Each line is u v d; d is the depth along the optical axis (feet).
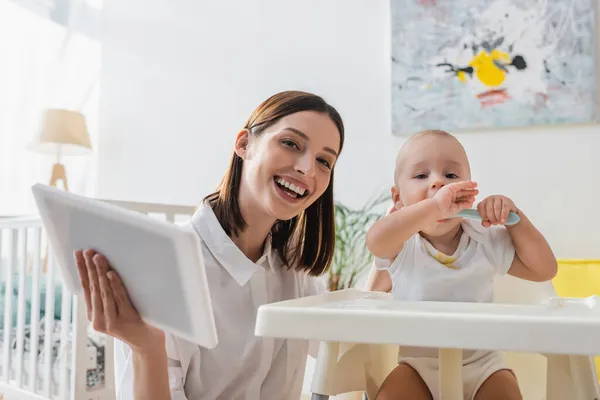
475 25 6.46
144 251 1.77
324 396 2.26
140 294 1.96
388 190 6.80
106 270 1.98
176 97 8.17
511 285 3.15
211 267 2.85
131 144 8.38
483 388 2.64
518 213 2.66
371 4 7.11
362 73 7.09
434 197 2.58
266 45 7.68
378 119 6.95
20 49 8.20
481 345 1.61
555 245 6.09
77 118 7.84
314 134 2.72
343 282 6.61
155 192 8.19
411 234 2.59
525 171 6.25
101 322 2.08
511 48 6.30
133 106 8.41
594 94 5.98
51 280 5.07
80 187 8.59
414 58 6.70
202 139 7.98
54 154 8.22
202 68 8.05
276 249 3.20
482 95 6.39
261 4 7.74
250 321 2.90
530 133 6.25
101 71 8.64
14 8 8.13
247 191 2.88
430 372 2.69
